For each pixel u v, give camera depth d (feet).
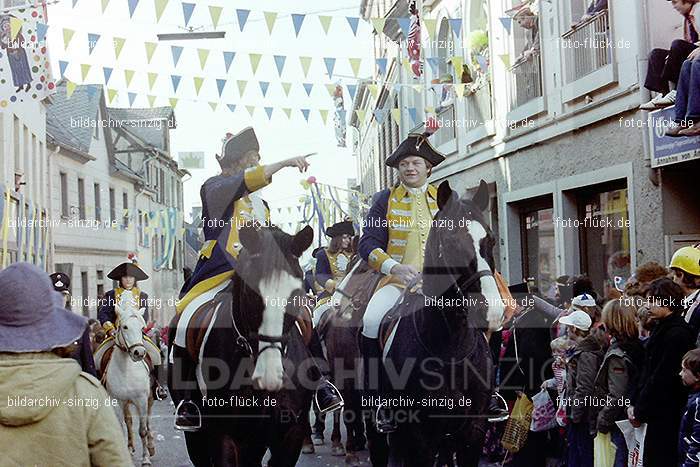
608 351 20.52
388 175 80.23
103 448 10.09
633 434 19.51
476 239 17.65
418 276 19.43
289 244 17.74
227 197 19.04
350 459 28.91
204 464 19.89
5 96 36.11
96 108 85.46
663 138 32.35
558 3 41.11
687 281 20.92
